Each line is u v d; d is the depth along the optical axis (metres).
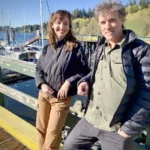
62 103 2.01
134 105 1.33
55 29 1.88
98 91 1.55
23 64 2.88
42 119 2.15
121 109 1.41
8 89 3.32
